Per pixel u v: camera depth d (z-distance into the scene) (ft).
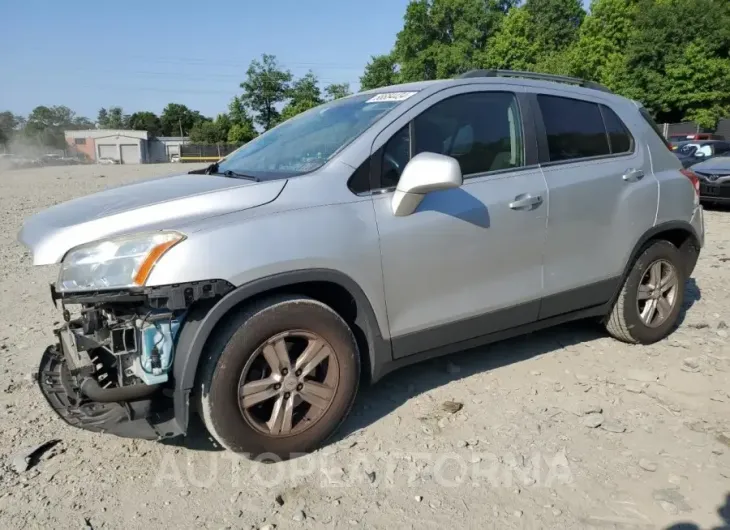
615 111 13.60
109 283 8.19
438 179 9.15
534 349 13.96
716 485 8.69
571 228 12.15
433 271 10.46
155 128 389.60
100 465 9.47
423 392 11.81
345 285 9.51
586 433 10.18
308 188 9.54
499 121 11.62
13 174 96.37
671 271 14.20
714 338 14.47
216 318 8.45
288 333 9.09
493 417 10.76
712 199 38.75
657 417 10.68
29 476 9.16
